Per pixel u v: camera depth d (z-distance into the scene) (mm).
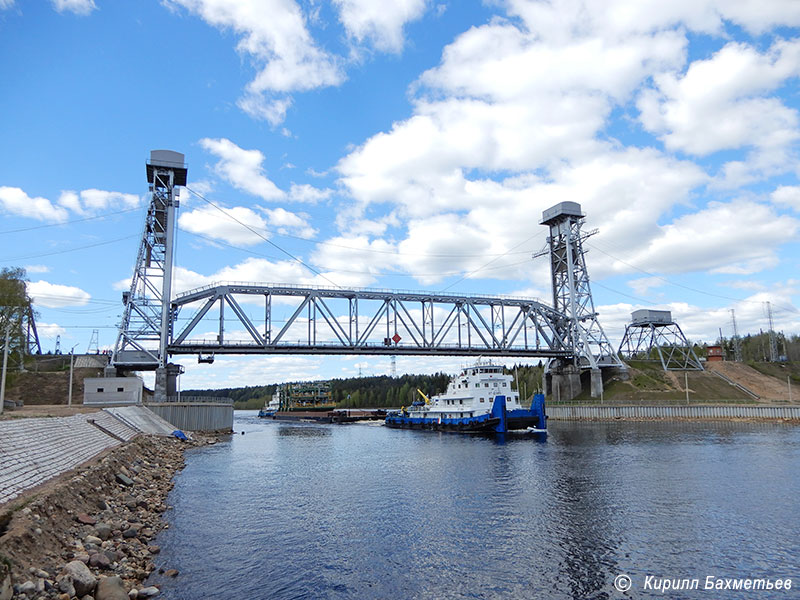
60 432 39344
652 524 29547
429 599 20188
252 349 94562
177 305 91750
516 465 51312
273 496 38656
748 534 27531
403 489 40906
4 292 78625
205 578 21922
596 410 112625
